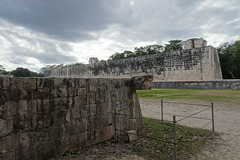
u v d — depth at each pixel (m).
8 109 3.37
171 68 25.05
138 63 28.27
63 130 4.25
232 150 4.63
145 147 4.76
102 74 32.97
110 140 5.32
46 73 46.88
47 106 3.96
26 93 3.63
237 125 7.04
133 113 6.33
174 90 20.08
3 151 3.28
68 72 39.84
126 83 6.11
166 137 5.57
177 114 9.17
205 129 6.51
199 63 22.61
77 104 4.57
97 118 5.06
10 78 3.41
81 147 4.63
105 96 5.32
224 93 16.12
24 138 3.57
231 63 31.36
